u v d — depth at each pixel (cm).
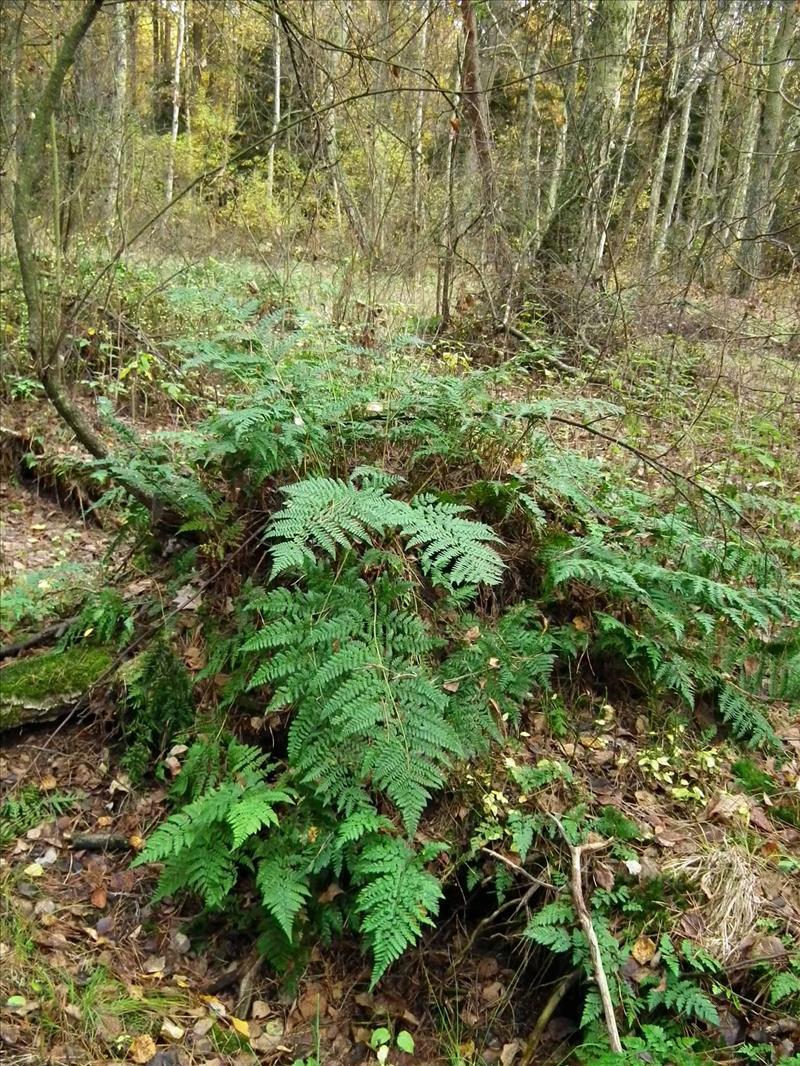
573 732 310
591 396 559
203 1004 267
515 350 626
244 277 617
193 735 322
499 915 270
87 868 308
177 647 345
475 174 668
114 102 724
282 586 315
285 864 267
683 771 301
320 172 584
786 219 856
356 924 269
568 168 776
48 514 535
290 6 529
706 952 241
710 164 1324
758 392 586
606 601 333
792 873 266
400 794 248
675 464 474
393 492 340
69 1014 256
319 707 276
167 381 577
